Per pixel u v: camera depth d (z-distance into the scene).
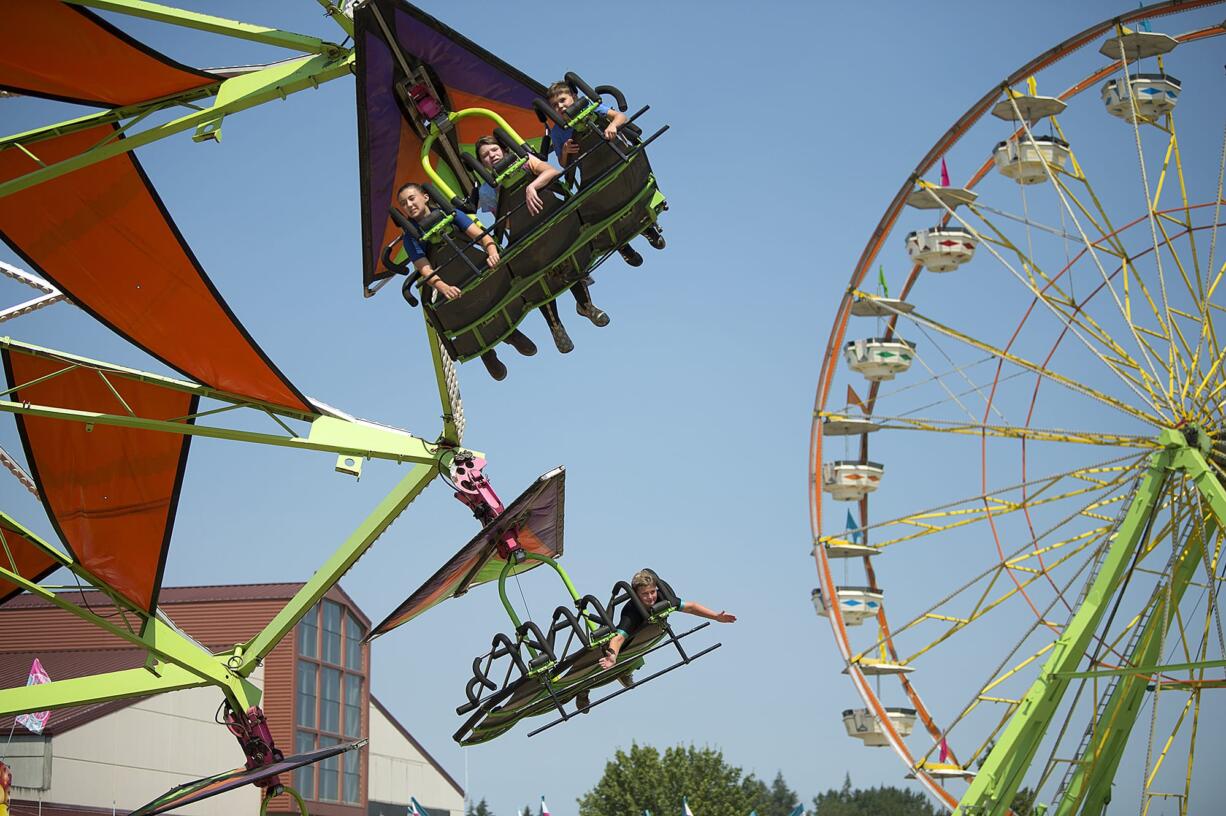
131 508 21.47
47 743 34.84
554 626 14.20
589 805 77.06
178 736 38.91
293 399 19.34
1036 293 30.59
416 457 19.00
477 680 14.21
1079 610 28.06
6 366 20.08
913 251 34.75
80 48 16.05
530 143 14.55
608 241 13.29
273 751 20.75
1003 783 27.86
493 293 13.04
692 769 76.88
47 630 43.31
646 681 14.90
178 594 45.59
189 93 16.77
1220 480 28.08
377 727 48.84
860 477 34.97
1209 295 28.67
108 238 18.64
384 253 13.38
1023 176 32.31
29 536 20.84
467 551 15.10
